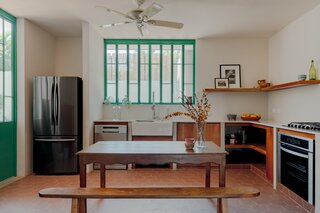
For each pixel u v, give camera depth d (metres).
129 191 2.33
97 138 5.01
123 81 5.84
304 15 4.10
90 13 4.12
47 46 5.24
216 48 5.62
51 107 4.55
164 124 5.07
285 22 4.51
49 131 4.56
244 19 4.36
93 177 4.43
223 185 2.67
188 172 4.85
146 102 5.82
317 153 2.72
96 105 5.20
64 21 4.55
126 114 5.76
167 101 5.84
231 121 5.06
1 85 4.04
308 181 2.90
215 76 5.62
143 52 5.83
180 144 3.21
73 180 4.25
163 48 5.83
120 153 2.66
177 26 3.52
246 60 5.61
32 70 4.64
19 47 4.35
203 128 3.01
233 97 5.64
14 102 4.34
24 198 3.39
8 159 4.18
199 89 5.63
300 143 3.07
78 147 4.62
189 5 3.74
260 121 4.93
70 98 4.57
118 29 5.02
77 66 5.62
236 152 5.71
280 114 4.97
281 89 4.91
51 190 2.37
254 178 4.43
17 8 3.90
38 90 4.54
